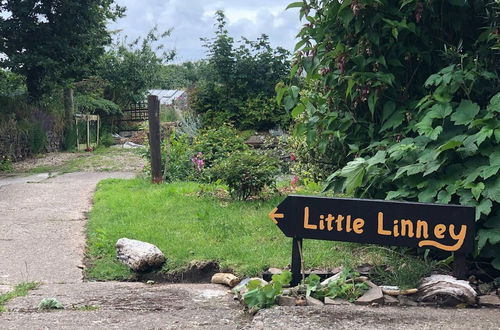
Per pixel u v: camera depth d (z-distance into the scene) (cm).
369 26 419
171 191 674
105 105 1819
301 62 461
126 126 1977
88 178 966
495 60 413
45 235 527
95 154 1393
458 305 335
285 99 466
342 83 437
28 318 325
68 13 1402
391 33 421
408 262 378
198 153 856
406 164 398
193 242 475
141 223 533
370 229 351
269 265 416
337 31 442
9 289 388
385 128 425
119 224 536
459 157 388
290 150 715
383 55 427
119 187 761
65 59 1445
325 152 486
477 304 338
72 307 347
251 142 1140
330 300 344
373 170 407
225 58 1280
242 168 605
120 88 1991
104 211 600
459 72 396
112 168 1110
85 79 1759
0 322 319
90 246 493
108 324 315
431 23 426
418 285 352
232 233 494
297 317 314
